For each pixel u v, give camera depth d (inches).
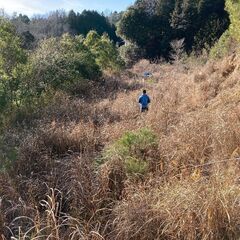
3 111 481.7
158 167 259.0
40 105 576.4
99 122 439.8
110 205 218.5
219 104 434.6
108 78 976.3
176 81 764.6
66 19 2785.4
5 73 582.9
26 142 338.0
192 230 174.1
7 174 263.3
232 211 177.9
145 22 2122.3
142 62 1759.4
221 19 1835.6
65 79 728.3
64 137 353.7
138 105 544.7
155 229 183.5
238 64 592.1
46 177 260.8
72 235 177.3
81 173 249.6
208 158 263.9
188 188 194.2
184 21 1990.7
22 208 215.2
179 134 302.8
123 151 272.4
